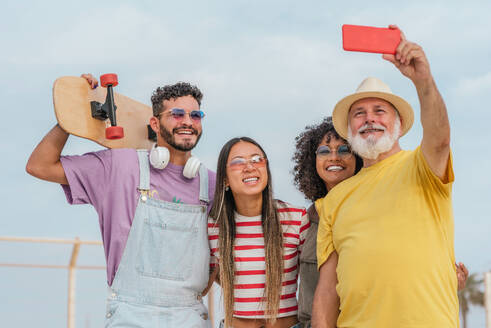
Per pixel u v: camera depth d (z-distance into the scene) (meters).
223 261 3.79
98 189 3.88
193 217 3.91
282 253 3.77
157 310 3.73
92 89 4.02
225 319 3.74
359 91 3.40
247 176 3.73
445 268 3.02
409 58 2.86
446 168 3.01
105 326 3.75
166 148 3.95
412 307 2.95
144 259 3.78
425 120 2.90
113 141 4.09
